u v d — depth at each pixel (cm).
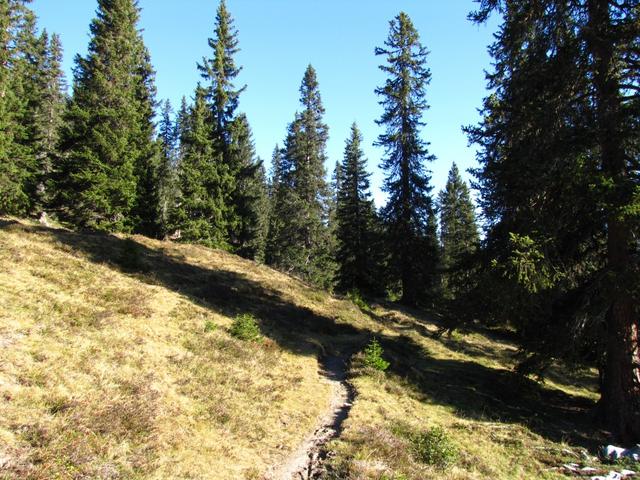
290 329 2211
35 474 634
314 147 4641
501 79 1747
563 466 1094
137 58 4059
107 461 744
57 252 2097
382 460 952
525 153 1495
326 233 4997
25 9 3180
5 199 3189
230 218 4094
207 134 3944
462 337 2892
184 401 1096
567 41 1434
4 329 1090
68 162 3072
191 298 2103
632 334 1356
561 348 1465
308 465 948
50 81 4622
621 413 1355
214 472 848
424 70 3684
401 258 3662
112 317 1466
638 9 1268
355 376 1673
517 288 1327
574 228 1481
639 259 1260
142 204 3828
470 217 6178
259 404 1238
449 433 1249
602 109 1334
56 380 939
